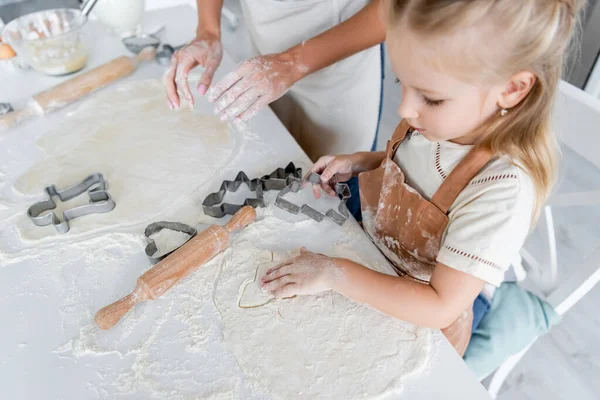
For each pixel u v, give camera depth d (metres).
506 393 1.33
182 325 0.60
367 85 1.10
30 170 0.86
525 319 0.87
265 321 0.61
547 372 1.36
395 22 0.52
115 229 0.74
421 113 0.58
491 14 0.47
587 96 0.72
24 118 0.98
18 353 0.58
